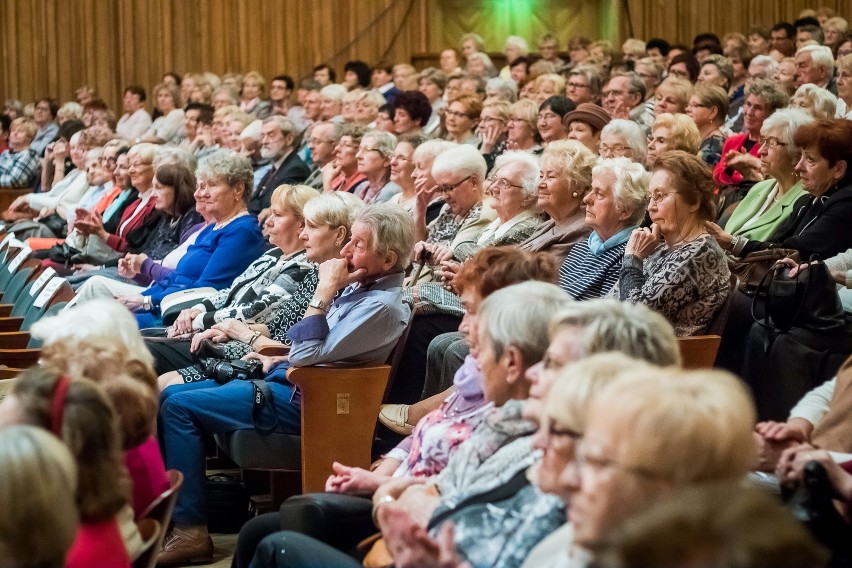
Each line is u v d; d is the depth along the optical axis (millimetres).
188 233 8594
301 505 4207
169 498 3717
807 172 6207
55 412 3131
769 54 14328
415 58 19719
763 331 5418
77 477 3080
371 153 9008
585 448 2480
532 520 3270
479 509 3400
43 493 2500
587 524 2455
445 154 7137
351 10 19750
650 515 1782
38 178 15164
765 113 8281
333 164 10305
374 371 5566
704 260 5266
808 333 5309
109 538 3145
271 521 4379
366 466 5590
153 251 9023
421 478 4082
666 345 3316
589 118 8602
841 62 9430
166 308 7289
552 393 2850
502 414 3727
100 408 3160
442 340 5984
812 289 5320
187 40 19656
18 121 15328
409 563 3100
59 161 13500
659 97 9688
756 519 1735
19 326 8047
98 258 9914
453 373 5805
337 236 6254
